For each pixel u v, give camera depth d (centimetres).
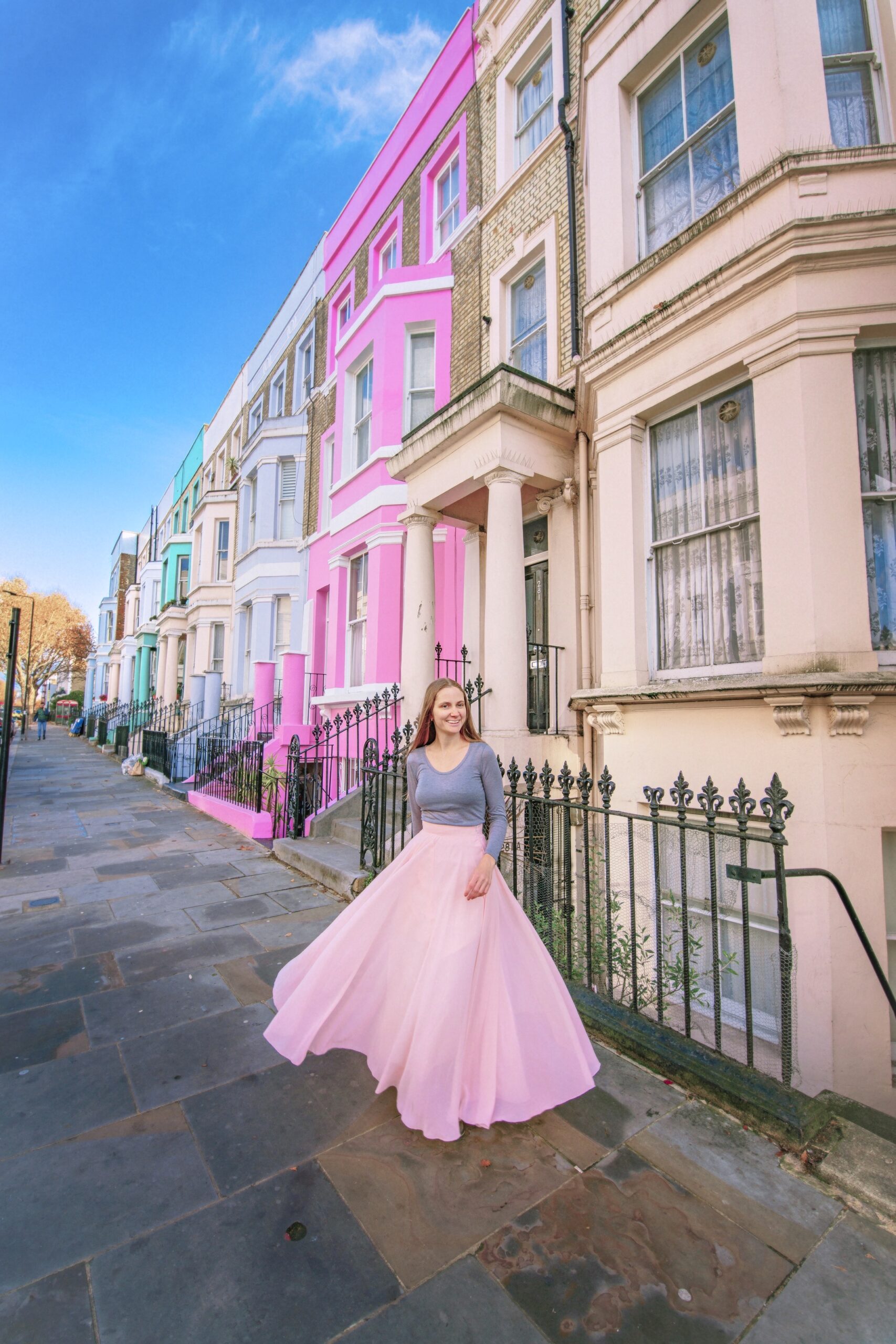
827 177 376
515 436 600
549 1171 211
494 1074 224
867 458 377
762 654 411
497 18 842
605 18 538
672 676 465
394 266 1142
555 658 668
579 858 508
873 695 337
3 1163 215
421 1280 169
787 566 374
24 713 2928
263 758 823
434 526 736
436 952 230
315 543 1261
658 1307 161
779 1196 201
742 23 421
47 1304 162
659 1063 270
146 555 3438
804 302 374
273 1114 244
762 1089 238
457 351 897
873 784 344
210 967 388
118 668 3728
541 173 759
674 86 506
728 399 440
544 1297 164
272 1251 179
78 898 528
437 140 978
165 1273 171
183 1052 291
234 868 621
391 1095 257
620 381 498
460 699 262
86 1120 240
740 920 389
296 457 1429
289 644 1418
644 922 427
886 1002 339
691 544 462
